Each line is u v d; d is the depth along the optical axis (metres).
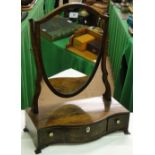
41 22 0.95
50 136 1.04
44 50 1.10
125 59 1.77
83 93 1.26
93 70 1.14
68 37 1.27
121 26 2.03
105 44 1.09
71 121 1.05
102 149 1.09
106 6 2.66
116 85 1.88
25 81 1.55
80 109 1.13
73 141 1.08
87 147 1.09
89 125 1.06
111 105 1.17
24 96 1.53
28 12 1.90
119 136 1.16
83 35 1.23
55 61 1.30
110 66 2.28
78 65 1.37
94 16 1.20
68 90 1.11
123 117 1.15
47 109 1.11
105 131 1.14
